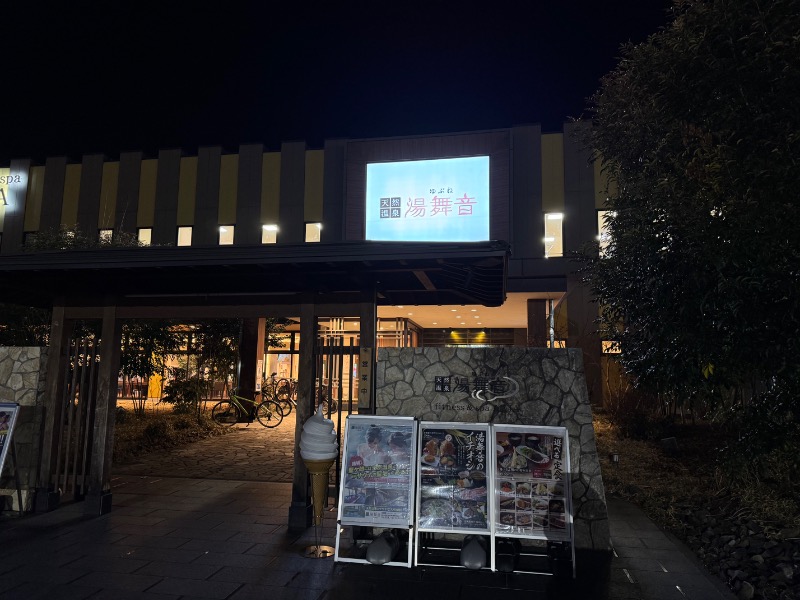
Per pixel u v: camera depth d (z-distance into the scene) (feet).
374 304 19.48
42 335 37.09
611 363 53.31
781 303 13.76
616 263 20.56
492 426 16.33
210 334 49.24
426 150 64.13
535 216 61.26
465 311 64.95
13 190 71.05
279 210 66.85
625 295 20.42
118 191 69.56
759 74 14.52
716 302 14.07
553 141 62.34
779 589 13.82
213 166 68.69
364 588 14.33
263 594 13.87
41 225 70.18
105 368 21.38
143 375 43.27
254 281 20.25
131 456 33.60
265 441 40.50
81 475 21.97
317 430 17.42
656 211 15.12
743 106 14.85
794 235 13.33
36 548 17.13
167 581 14.61
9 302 22.97
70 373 23.36
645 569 15.75
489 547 16.06
